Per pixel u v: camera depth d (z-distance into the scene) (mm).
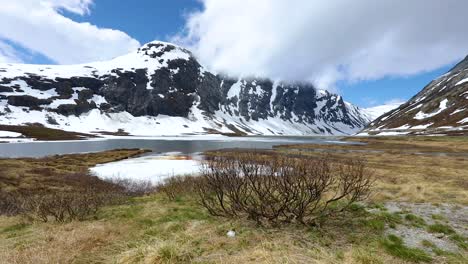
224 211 9742
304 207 8148
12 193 21109
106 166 43688
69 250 6750
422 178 24812
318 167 8391
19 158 53031
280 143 120250
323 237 7148
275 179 8281
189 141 137875
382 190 15188
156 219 9711
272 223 8172
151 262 5770
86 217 10727
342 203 10758
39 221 10500
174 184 17406
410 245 6852
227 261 5707
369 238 7090
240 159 9320
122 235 7965
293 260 5488
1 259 6312
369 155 58375
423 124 166375
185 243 6793
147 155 64938
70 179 28891
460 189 16391
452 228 8227
